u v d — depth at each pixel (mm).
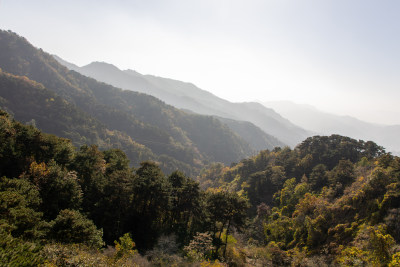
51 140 44938
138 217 41406
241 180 115625
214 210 40438
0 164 37375
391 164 56562
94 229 25469
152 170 45906
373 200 42219
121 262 19328
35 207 26031
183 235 41438
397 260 26594
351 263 31797
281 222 59000
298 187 70500
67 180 34344
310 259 38406
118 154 59125
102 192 38469
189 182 46781
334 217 47281
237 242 48250
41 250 13828
